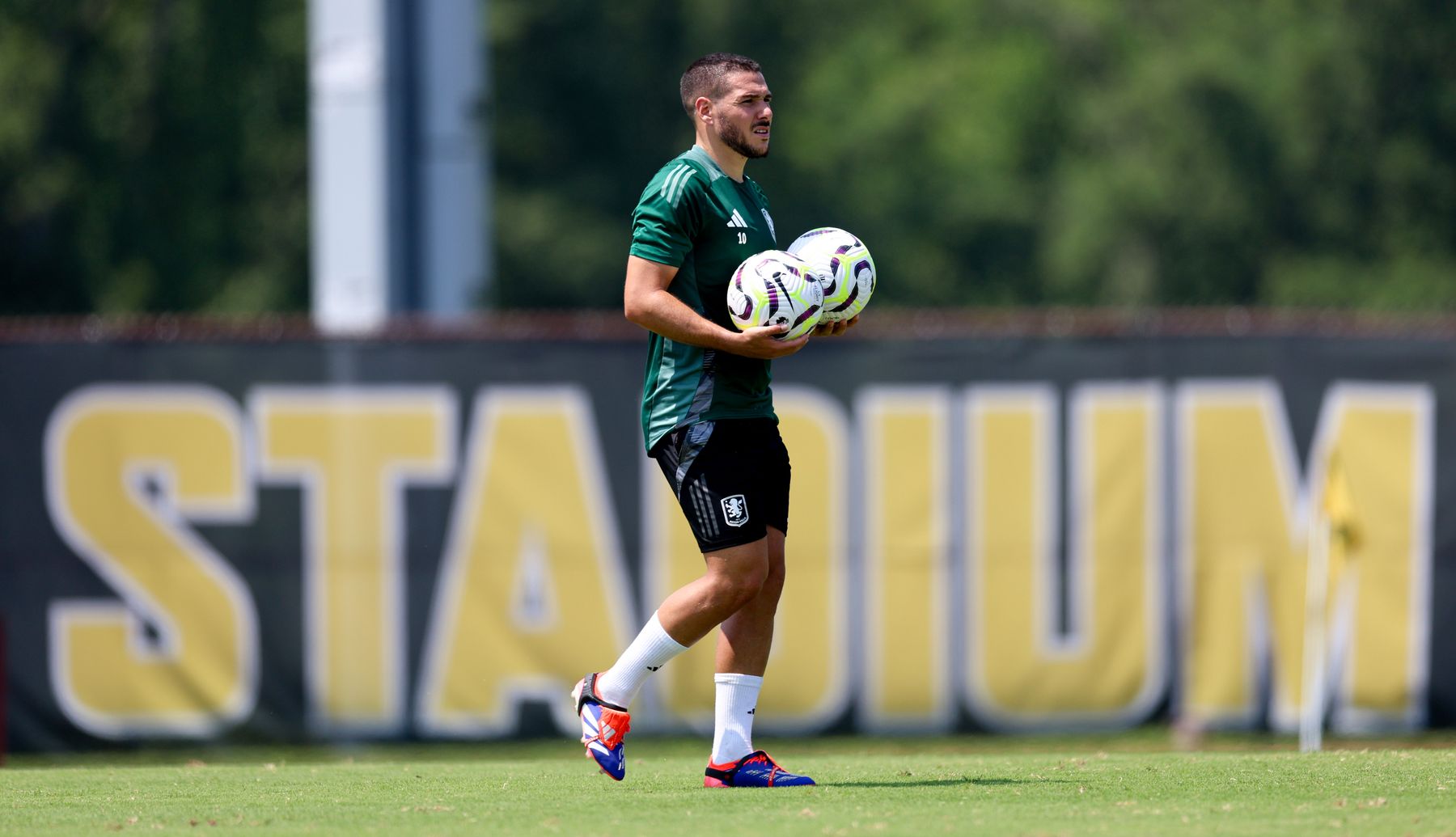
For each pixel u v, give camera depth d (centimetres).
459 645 3266
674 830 1513
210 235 10000
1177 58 10444
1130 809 1614
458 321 4000
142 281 9744
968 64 11494
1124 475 3272
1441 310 9694
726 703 1811
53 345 3241
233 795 1808
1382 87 10169
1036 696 3266
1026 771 1930
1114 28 11425
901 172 11075
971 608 3272
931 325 3581
